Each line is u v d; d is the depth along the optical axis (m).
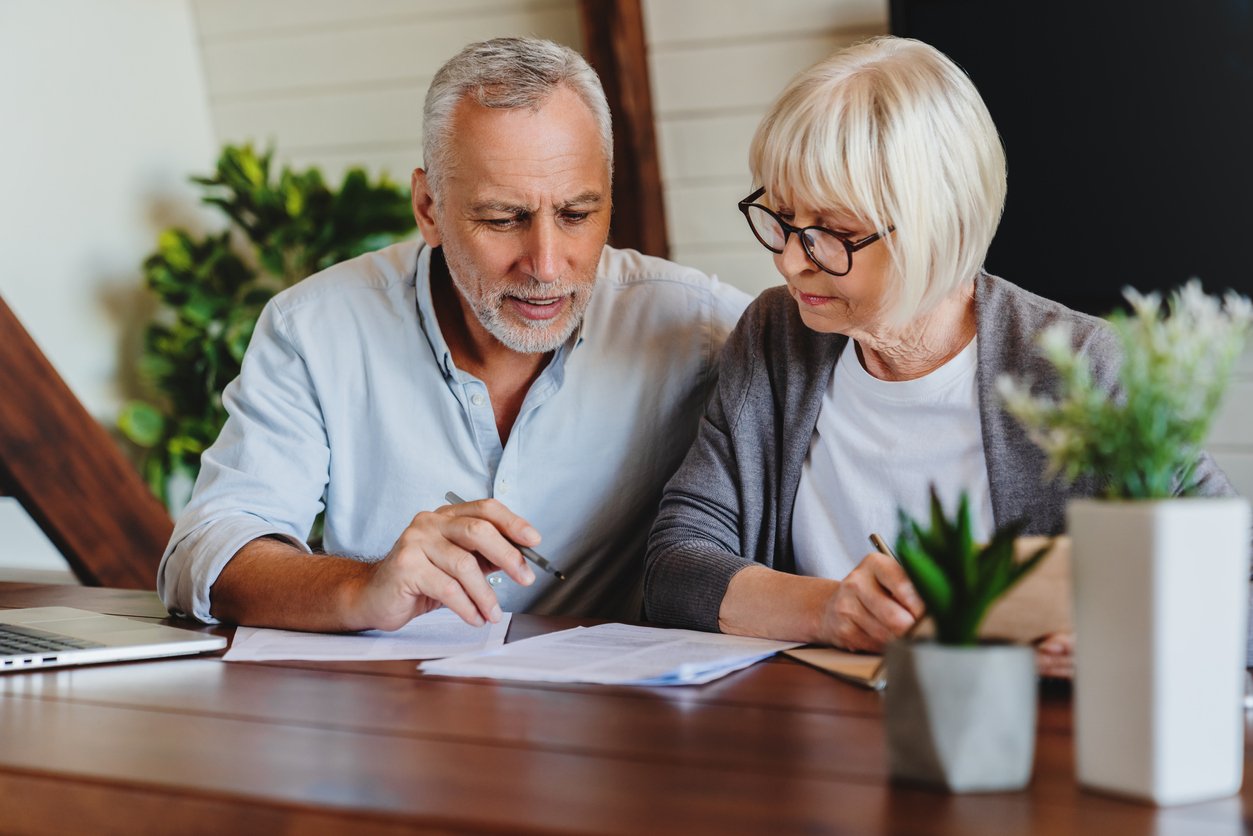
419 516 1.38
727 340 1.71
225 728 1.03
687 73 3.86
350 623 1.39
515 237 1.62
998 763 0.80
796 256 1.35
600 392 1.82
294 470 1.75
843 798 0.80
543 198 1.58
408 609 1.35
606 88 3.71
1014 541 0.82
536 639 1.33
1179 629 0.77
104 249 4.06
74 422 2.84
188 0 4.44
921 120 1.28
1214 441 3.42
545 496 1.81
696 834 0.74
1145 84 3.37
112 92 4.12
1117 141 3.42
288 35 4.38
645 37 3.83
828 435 1.56
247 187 3.98
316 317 1.79
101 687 1.19
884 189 1.28
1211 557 0.77
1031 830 0.74
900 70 1.29
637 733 0.97
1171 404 0.77
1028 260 3.54
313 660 1.27
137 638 1.37
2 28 3.76
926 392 1.47
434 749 0.94
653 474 1.85
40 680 1.23
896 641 0.83
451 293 1.79
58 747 0.99
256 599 1.47
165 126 4.32
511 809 0.80
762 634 1.31
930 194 1.28
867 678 1.09
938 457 1.47
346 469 1.82
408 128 4.32
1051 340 0.79
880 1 3.68
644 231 3.76
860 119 1.27
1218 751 0.78
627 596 1.89
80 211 3.99
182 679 1.21
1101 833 0.73
